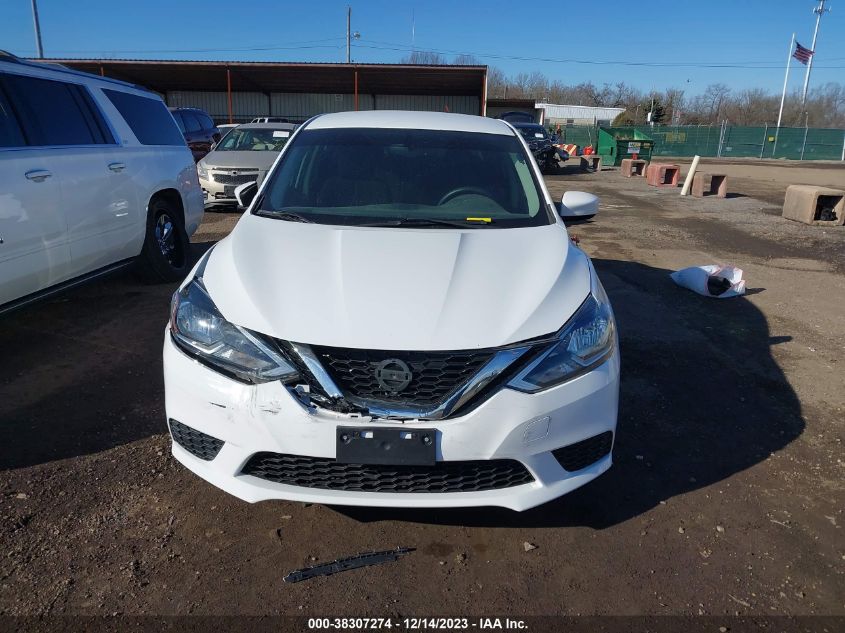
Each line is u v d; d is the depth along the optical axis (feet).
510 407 7.43
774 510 9.34
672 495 9.63
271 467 7.82
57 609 7.18
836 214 36.17
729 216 39.32
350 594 7.54
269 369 7.53
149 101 19.61
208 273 8.95
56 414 11.60
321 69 82.79
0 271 12.48
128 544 8.28
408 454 7.32
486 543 8.50
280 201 11.19
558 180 65.77
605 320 8.46
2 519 8.66
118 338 15.34
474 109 104.22
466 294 8.03
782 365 14.85
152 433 11.03
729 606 7.48
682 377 13.96
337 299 7.87
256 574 7.81
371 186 11.43
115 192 16.40
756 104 242.78
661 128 144.05
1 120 13.11
